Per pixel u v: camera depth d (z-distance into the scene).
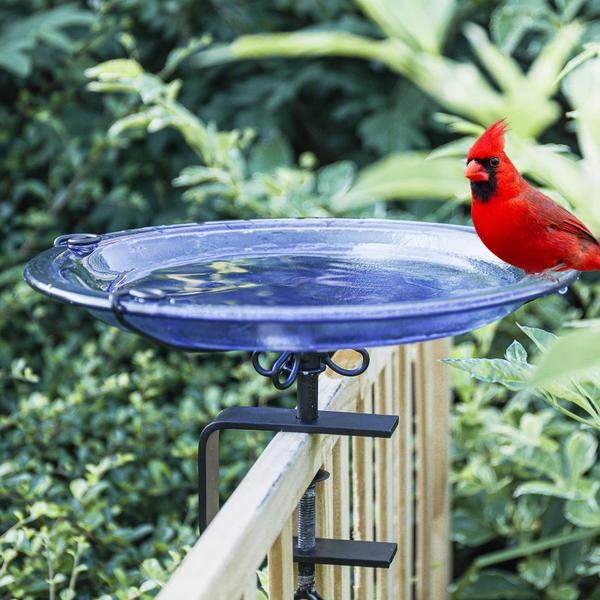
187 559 2.55
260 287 3.59
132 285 3.57
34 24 8.44
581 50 6.56
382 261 4.07
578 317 7.70
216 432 3.51
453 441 7.02
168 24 9.15
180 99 9.36
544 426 7.07
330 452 3.90
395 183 3.44
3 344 8.09
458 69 3.40
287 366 3.67
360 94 9.35
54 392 7.54
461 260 4.07
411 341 2.98
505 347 7.92
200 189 7.36
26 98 8.81
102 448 6.44
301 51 3.32
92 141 8.96
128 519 6.64
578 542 7.06
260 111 9.17
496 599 7.48
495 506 7.11
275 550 3.17
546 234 3.83
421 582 6.04
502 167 3.76
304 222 4.30
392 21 3.37
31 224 8.70
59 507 5.23
